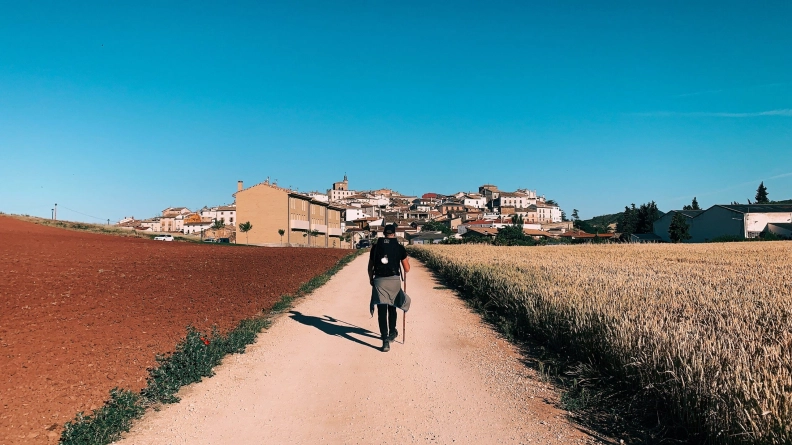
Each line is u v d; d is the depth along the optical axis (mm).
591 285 11133
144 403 5703
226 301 13695
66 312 11219
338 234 104125
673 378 4996
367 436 4945
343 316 11906
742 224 70000
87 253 29031
